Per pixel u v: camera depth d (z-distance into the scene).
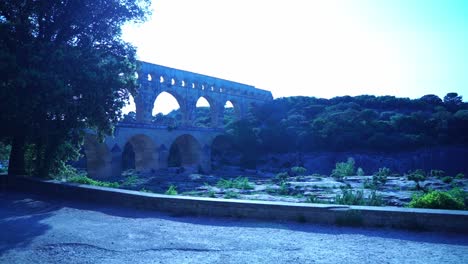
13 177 19.77
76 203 14.83
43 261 7.29
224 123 96.88
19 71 16.97
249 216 11.26
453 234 8.78
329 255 7.37
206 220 11.20
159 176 51.44
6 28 17.77
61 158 23.28
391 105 106.94
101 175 51.22
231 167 73.38
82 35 21.50
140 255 7.59
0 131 19.09
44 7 19.52
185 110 70.69
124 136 53.19
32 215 12.27
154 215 12.14
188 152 71.25
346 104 100.00
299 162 76.62
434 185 39.91
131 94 22.39
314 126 83.75
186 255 7.54
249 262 7.00
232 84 86.12
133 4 22.34
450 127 82.31
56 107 17.44
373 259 7.07
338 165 59.31
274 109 98.69
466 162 76.25
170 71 66.88
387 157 75.44
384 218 9.66
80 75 18.47
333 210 10.20
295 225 10.20
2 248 8.16
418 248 7.77
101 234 9.41
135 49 23.12
